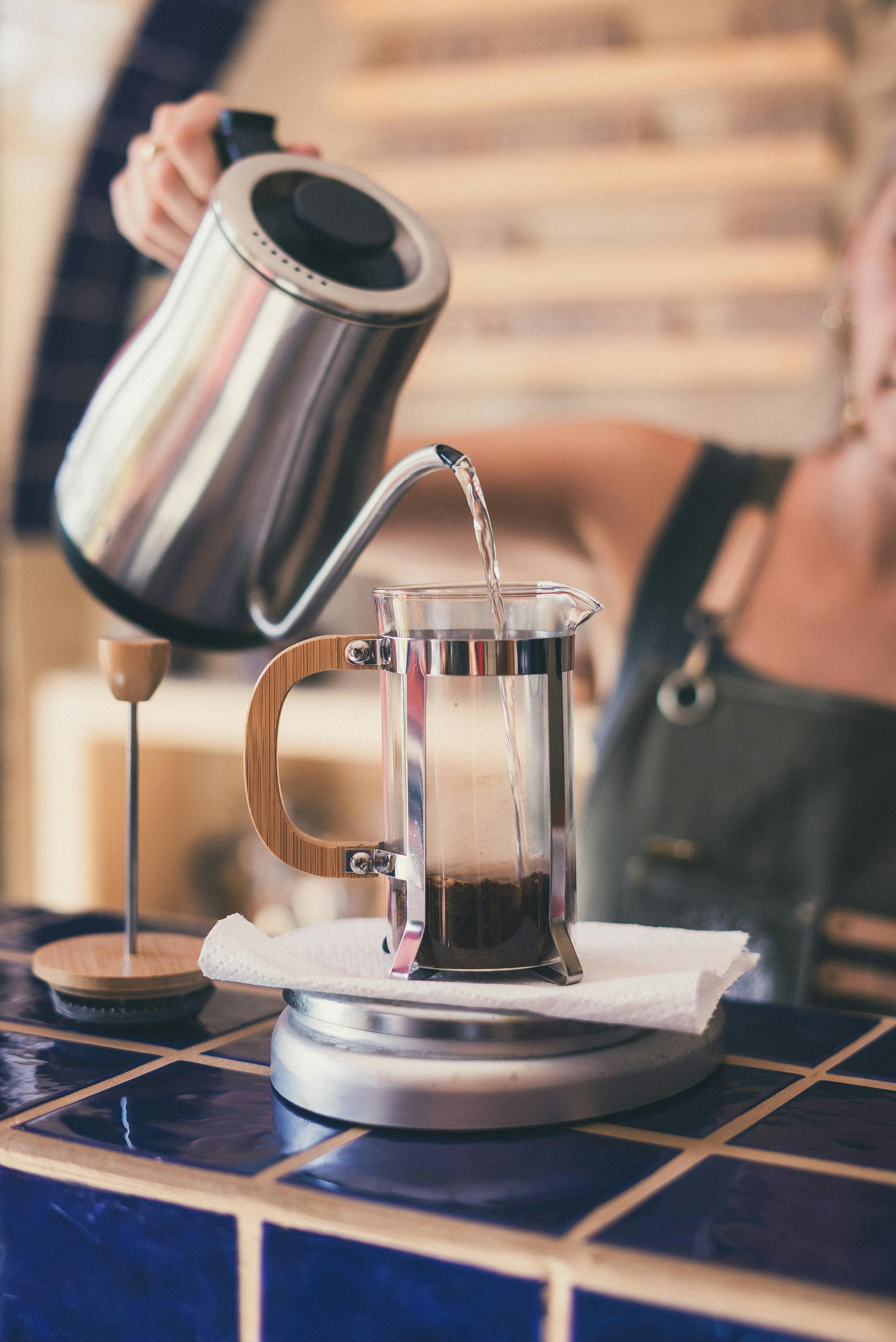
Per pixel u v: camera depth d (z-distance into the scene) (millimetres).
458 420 2824
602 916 1247
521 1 2551
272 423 725
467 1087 581
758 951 1171
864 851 1164
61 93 2604
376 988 603
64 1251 569
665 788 1230
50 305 2719
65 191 2652
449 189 2658
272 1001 802
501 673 606
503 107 2621
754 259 2482
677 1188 528
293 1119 602
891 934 1143
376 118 2705
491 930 616
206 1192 536
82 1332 566
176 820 2705
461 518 1349
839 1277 455
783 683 1215
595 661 1461
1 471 2812
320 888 2564
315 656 629
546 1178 536
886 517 1179
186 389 727
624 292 2596
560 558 1368
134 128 2654
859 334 1221
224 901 2670
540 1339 481
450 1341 495
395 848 636
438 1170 544
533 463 1328
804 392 1355
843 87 2420
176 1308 546
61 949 795
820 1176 540
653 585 1280
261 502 751
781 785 1189
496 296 2676
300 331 697
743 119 2445
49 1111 612
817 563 1227
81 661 2979
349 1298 512
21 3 2539
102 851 2699
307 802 2662
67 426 2844
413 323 716
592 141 2551
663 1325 462
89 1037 729
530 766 617
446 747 610
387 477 665
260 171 734
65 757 2695
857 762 1173
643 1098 613
